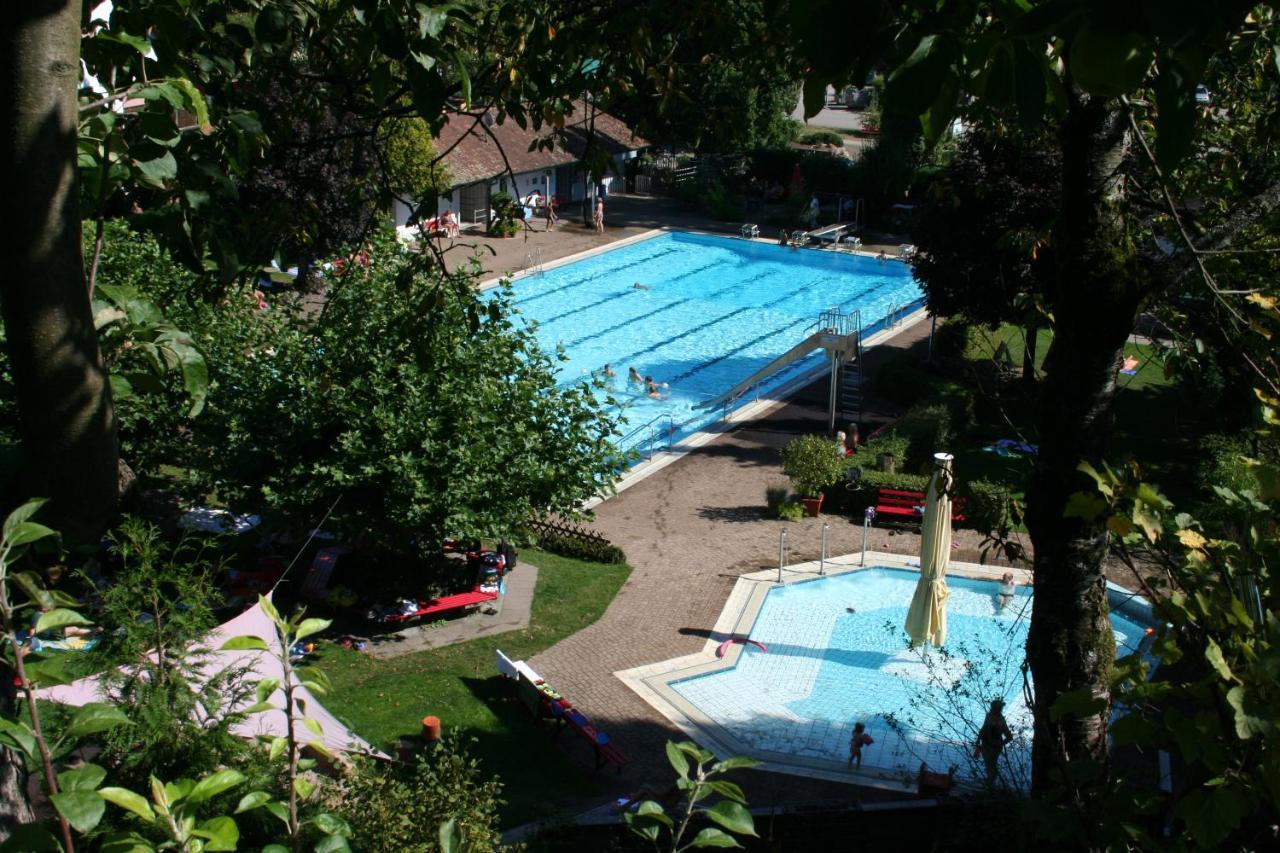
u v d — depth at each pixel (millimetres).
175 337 6180
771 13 3652
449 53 8961
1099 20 2676
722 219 63062
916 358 41219
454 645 23188
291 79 11742
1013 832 8758
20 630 5379
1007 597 25609
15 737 3939
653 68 13430
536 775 18922
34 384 4770
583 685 22016
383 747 18969
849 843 14891
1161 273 9031
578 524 28516
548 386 24484
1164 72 2773
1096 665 9477
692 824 14594
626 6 12484
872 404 38500
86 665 9305
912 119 3285
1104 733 9328
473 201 57062
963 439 34438
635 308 49812
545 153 58719
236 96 9562
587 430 24234
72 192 4648
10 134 4480
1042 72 3021
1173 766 8227
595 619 24703
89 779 3742
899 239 60250
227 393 21984
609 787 18828
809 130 76375
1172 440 33312
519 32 12148
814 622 25000
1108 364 9133
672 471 32969
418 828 10945
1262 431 7379
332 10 10586
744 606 25375
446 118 10109
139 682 8984
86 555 5395
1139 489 6000
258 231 12047
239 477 22094
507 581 26078
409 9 8766
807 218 60844
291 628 4605
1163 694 5559
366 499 22266
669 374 42125
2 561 4031
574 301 50281
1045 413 9430
